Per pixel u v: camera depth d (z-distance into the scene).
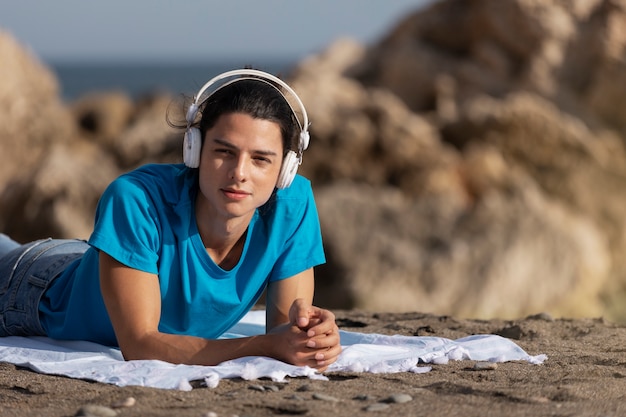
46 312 5.13
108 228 4.48
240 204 4.35
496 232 19.16
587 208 23.38
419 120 23.56
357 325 6.59
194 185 4.62
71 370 4.39
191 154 4.38
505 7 26.88
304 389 4.09
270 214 4.82
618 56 25.72
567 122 23.86
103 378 4.21
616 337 5.86
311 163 22.36
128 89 160.25
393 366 4.57
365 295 18.16
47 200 19.78
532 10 26.62
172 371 4.27
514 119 23.56
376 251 18.91
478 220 19.52
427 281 18.39
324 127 22.64
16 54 24.00
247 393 4.00
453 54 28.55
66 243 5.47
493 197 20.38
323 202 19.78
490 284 18.28
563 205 23.28
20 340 5.16
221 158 4.32
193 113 4.39
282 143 4.41
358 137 22.50
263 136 4.30
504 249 18.73
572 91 25.97
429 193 21.81
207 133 4.35
